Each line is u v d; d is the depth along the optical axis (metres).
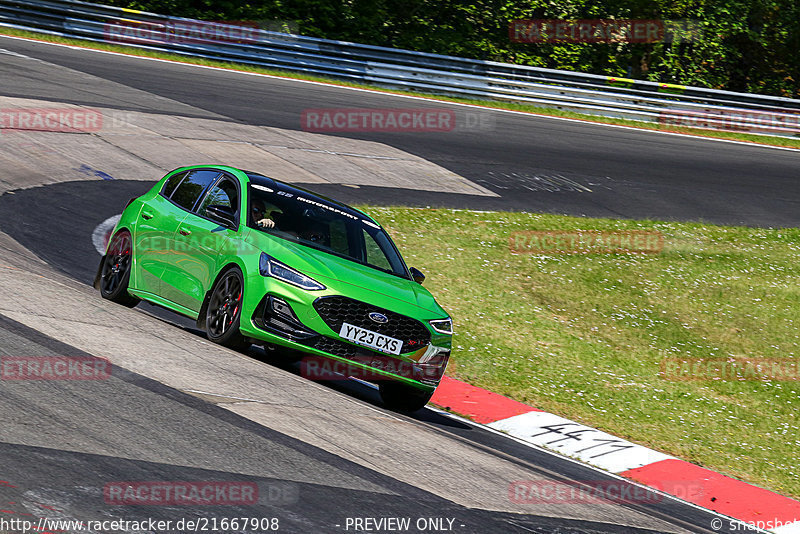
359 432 21.61
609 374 40.81
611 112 109.00
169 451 16.94
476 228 58.75
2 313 24.22
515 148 83.44
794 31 141.50
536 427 31.73
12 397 17.91
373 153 73.31
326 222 29.69
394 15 127.94
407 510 16.78
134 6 112.38
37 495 13.92
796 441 37.00
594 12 134.75
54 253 39.94
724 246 64.06
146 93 76.75
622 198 72.94
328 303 25.80
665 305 51.31
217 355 25.56
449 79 104.44
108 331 25.19
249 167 62.22
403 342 26.59
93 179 53.84
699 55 139.38
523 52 132.00
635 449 31.44
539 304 48.25
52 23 94.81
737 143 104.31
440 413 30.64
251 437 18.81
